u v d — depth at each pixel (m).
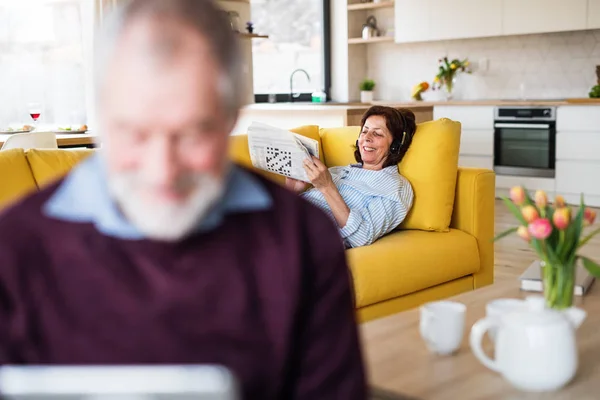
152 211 0.77
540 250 1.75
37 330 0.85
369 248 2.87
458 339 1.73
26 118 5.66
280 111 5.93
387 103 7.25
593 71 6.63
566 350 1.52
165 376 0.63
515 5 6.62
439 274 3.00
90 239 0.85
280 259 0.88
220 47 0.78
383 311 2.82
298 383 0.95
